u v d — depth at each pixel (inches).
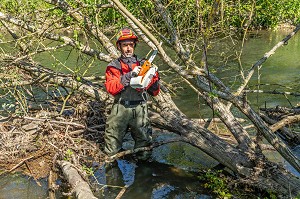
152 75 157.8
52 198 148.0
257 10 197.8
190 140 178.2
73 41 199.5
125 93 171.3
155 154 189.2
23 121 199.2
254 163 158.2
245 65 373.7
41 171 168.9
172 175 169.0
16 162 175.0
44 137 188.2
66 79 208.5
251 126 208.5
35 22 196.4
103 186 156.3
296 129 218.4
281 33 542.0
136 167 176.2
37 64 221.8
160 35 160.9
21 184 159.5
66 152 170.9
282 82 320.8
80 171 159.3
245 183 154.9
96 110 207.9
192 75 151.5
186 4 187.2
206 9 172.9
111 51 202.7
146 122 180.1
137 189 157.8
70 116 205.9
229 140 199.8
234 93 153.1
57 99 230.5
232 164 161.5
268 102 267.0
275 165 153.9
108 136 178.2
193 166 177.2
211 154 170.2
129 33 165.9
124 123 175.8
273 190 147.4
